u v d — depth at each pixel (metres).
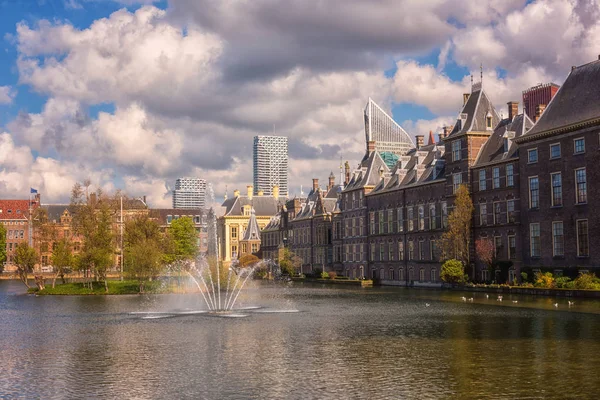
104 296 87.69
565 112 77.62
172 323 50.41
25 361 33.72
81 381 28.83
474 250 93.19
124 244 125.75
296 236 167.50
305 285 117.44
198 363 32.56
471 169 94.12
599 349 34.94
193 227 137.25
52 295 92.06
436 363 31.80
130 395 26.25
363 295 83.38
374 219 123.31
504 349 35.41
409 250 111.19
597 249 72.00
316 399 25.28
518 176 85.19
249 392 26.45
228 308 64.19
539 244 80.44
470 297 74.75
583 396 25.17
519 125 89.06
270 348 36.94
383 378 28.62
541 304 61.97
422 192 107.50
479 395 25.53
